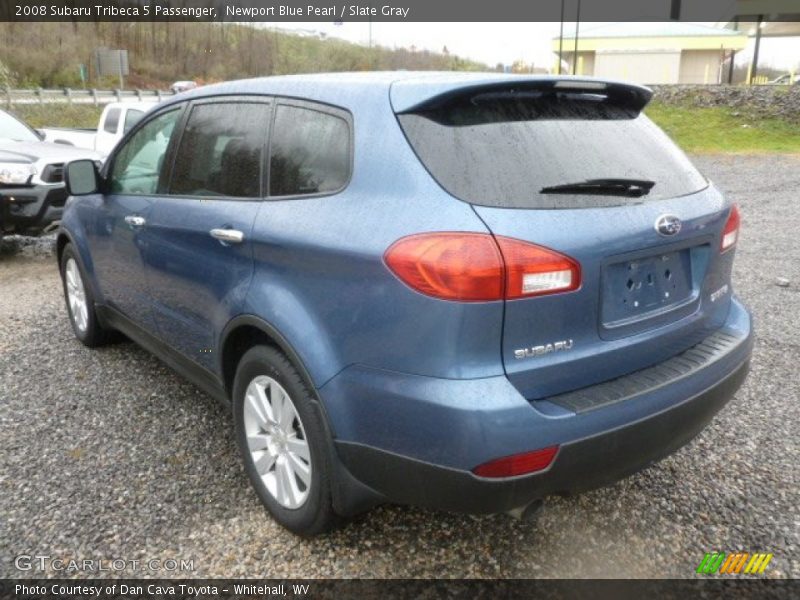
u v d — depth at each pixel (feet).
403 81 8.25
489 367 6.99
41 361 15.10
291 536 9.18
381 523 9.44
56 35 152.56
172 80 165.37
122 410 12.72
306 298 8.21
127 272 12.84
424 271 6.93
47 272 23.95
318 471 8.30
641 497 10.05
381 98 8.13
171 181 11.46
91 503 9.83
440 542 9.06
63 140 40.40
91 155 26.32
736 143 60.59
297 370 8.39
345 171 8.20
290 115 9.28
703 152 58.23
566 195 7.54
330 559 8.73
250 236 9.00
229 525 9.41
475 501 7.04
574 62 90.99
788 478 10.49
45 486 10.22
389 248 7.22
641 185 8.09
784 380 14.01
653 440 7.80
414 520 9.51
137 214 12.07
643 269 8.13
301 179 8.78
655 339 8.28
